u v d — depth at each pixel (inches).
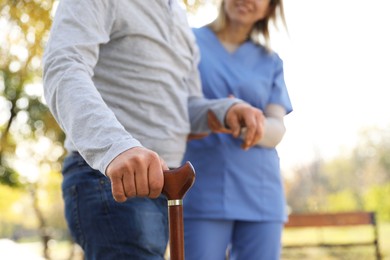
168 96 70.6
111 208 64.2
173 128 70.5
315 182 613.9
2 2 164.2
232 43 102.7
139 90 68.1
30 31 169.0
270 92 102.7
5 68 185.9
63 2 65.6
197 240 95.5
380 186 682.8
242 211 96.6
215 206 95.7
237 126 80.8
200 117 82.8
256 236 98.0
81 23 63.6
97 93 56.9
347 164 682.2
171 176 49.7
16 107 285.1
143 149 50.0
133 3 68.9
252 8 99.0
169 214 50.0
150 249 65.6
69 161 67.7
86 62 61.9
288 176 610.2
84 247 66.3
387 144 697.6
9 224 632.4
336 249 337.1
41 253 380.5
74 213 66.3
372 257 355.9
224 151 96.7
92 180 65.2
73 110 54.9
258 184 98.0
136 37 68.4
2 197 446.9
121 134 52.1
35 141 290.5
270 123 97.8
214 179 96.6
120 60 67.9
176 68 72.6
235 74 100.1
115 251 64.1
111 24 66.8
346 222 264.4
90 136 52.7
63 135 275.3
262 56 103.2
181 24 74.1
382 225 629.3
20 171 333.4
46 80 59.8
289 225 264.8
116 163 49.1
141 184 48.7
